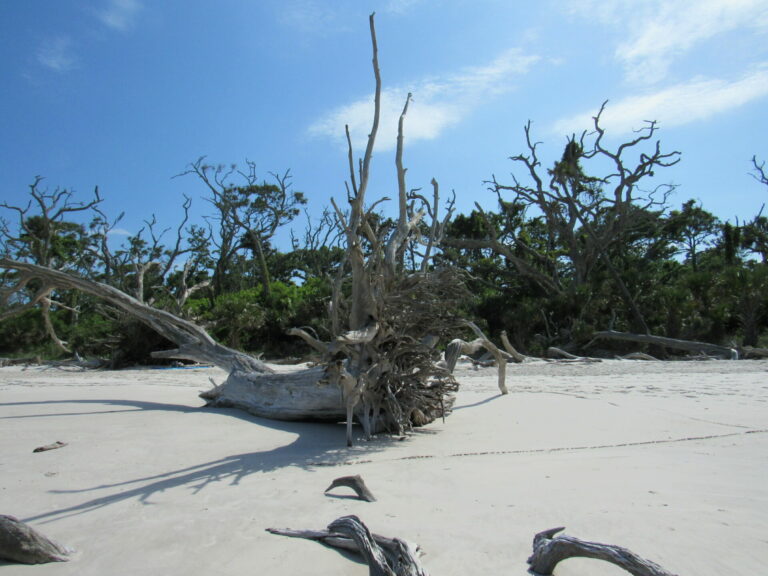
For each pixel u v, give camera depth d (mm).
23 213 37938
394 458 6191
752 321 28281
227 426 8031
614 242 42844
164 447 6648
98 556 3518
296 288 36438
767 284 27406
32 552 3434
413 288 8008
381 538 3410
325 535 3652
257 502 4492
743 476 5129
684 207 49656
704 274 29828
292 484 5074
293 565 3334
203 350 10656
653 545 3490
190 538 3750
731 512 4086
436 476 5297
